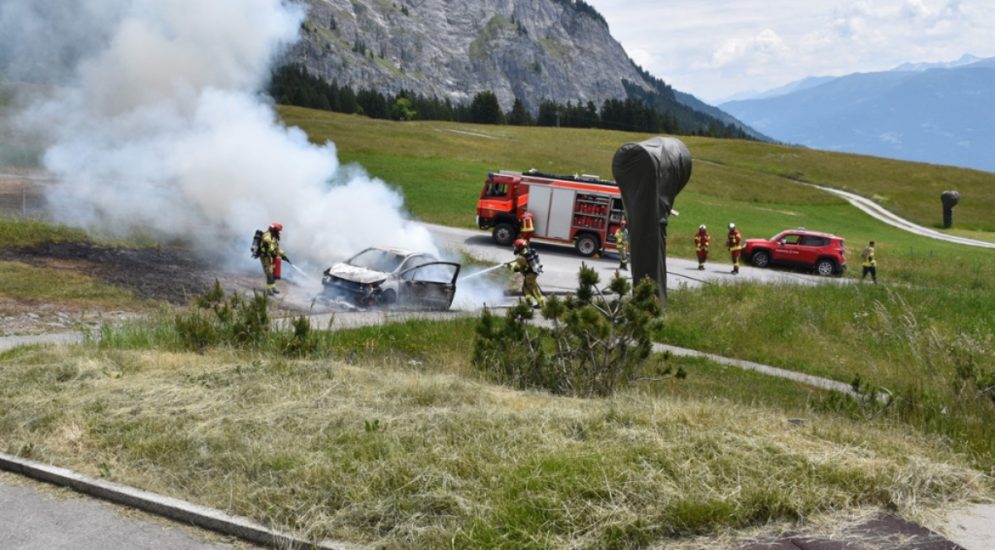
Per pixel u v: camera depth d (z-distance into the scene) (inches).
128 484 211.0
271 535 183.2
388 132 3137.3
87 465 222.5
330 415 252.7
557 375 360.5
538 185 1244.5
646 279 375.9
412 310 687.7
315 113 3902.6
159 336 430.3
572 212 1241.4
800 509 189.5
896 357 603.8
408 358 468.8
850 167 3782.0
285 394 279.9
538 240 1268.5
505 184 1259.2
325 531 182.5
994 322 760.3
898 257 1599.4
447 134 3380.9
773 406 365.7
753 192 2940.5
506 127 4862.2
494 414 255.3
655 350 587.8
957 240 2379.4
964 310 818.8
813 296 844.6
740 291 856.3
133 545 183.3
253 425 244.1
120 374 312.0
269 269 679.7
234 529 188.9
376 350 487.2
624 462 206.4
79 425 247.4
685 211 2210.9
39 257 692.7
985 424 293.1
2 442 238.1
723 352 614.2
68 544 183.2
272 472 207.9
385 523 183.8
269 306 618.8
